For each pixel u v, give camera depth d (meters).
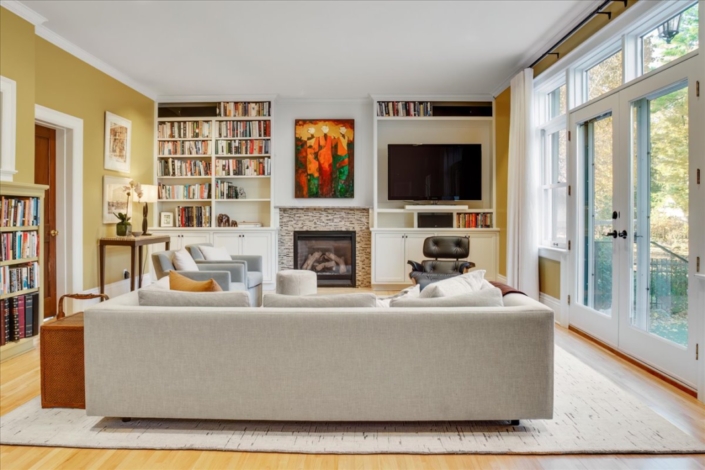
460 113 6.67
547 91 4.95
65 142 4.70
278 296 2.31
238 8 3.79
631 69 3.36
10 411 2.46
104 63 5.15
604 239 3.71
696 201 2.63
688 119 2.71
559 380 2.90
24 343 3.54
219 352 2.17
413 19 4.01
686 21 2.86
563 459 1.97
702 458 1.98
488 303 2.27
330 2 3.68
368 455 2.02
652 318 3.10
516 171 5.11
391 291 6.51
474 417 2.17
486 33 4.31
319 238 6.93
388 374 2.16
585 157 4.04
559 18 4.00
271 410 2.18
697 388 2.62
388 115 6.62
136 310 2.19
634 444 2.08
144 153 6.27
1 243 3.33
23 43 3.73
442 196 6.65
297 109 6.89
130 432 2.21
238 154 6.61
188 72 5.52
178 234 6.57
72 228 4.71
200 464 1.94
